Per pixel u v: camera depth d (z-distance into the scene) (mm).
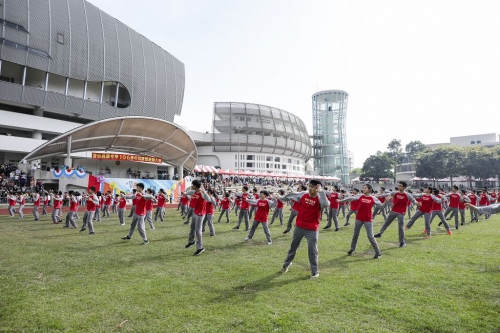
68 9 41906
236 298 4879
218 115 69062
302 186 12078
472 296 4977
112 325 3979
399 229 9258
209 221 11461
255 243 9906
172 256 7871
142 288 5344
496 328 3891
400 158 92188
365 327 3916
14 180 26641
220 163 69188
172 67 57062
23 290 5238
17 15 37156
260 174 54031
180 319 4137
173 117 57031
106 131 24922
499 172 56531
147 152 33719
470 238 10570
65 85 42062
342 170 81125
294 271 6469
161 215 16516
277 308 4492
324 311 4391
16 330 3838
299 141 77562
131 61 48750
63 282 5672
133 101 48906
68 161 23734
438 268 6621
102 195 18500
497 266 6770
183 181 34375
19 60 37031
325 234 11938
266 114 72250
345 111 84375
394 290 5250
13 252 8242
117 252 8312
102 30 45375
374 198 7844
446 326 3947
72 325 3973
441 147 60312
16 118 36688
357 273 6277
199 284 5574
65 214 19750
